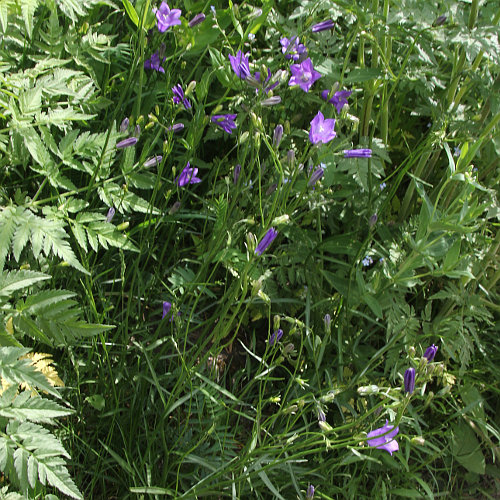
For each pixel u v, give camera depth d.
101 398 0.88
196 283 0.90
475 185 0.89
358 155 0.91
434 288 1.14
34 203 0.82
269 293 1.03
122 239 0.86
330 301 1.06
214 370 0.90
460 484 1.08
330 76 1.03
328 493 0.95
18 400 0.71
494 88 1.08
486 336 1.15
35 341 0.86
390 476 1.02
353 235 1.09
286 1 1.16
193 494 0.83
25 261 0.87
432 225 0.91
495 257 1.09
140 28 0.93
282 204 0.88
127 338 0.91
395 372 1.00
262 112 1.03
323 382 1.01
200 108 0.95
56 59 0.87
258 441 0.90
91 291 0.90
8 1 0.79
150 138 1.01
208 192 1.04
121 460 0.85
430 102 1.10
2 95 0.82
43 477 0.70
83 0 0.90
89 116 0.84
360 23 1.00
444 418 1.08
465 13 1.07
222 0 1.10
